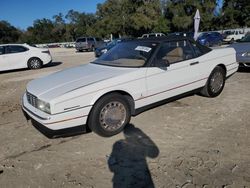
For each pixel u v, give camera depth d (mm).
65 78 4250
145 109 4559
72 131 3783
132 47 4965
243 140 3795
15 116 5402
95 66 4812
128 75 4168
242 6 40625
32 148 3922
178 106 5355
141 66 4395
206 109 5117
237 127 4230
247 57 7906
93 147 3836
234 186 2838
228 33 32188
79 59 18250
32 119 3928
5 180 3158
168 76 4672
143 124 4539
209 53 5465
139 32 53656
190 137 3982
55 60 18188
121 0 53781
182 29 49344
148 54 4551
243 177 2980
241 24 41438
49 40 95500
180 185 2893
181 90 4977
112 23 53688
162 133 4164
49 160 3555
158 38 4941
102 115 3967
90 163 3422
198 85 5320
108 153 3645
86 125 3951
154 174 3109
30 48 12969
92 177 3125
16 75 11367
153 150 3656
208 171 3115
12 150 3893
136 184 2951
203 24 46094
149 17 50094
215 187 2836
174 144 3793
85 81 3988
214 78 5645
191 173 3094
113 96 4012
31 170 3344
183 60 4965
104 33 58031
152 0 50875
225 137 3916
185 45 5109
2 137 4367
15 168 3404
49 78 4445
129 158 3486
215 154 3465
